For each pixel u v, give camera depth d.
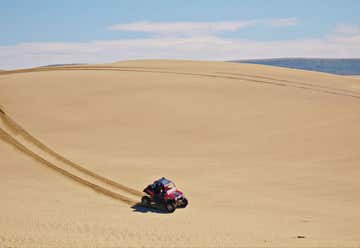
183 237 22.00
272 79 78.06
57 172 40.84
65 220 25.66
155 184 31.09
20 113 59.75
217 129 54.41
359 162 42.84
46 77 77.38
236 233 23.28
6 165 42.41
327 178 38.84
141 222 26.23
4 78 77.81
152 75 78.88
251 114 58.69
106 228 23.83
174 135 53.03
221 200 33.38
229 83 73.00
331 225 26.11
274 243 20.70
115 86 70.94
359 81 81.19
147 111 60.44
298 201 32.81
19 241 20.08
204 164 44.12
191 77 77.50
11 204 30.09
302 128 53.50
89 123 56.97
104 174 40.69
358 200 32.84
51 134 53.16
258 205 31.86
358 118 55.94
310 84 75.31
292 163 43.59
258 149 48.12
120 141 51.44
